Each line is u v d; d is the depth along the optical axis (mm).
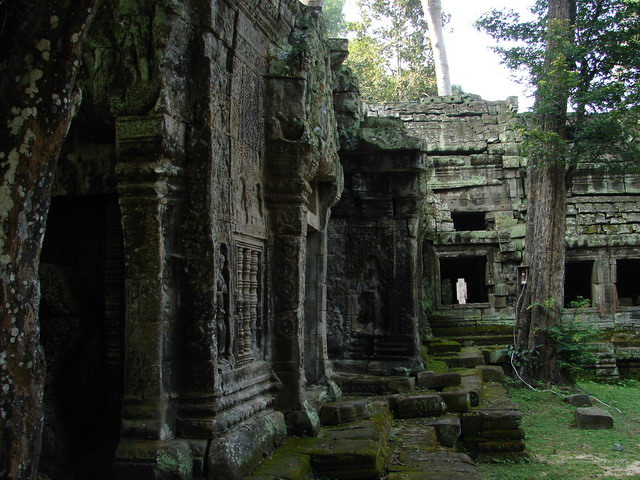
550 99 13969
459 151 20844
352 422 8000
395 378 10828
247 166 6957
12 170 3498
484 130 21172
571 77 13484
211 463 5410
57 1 3529
